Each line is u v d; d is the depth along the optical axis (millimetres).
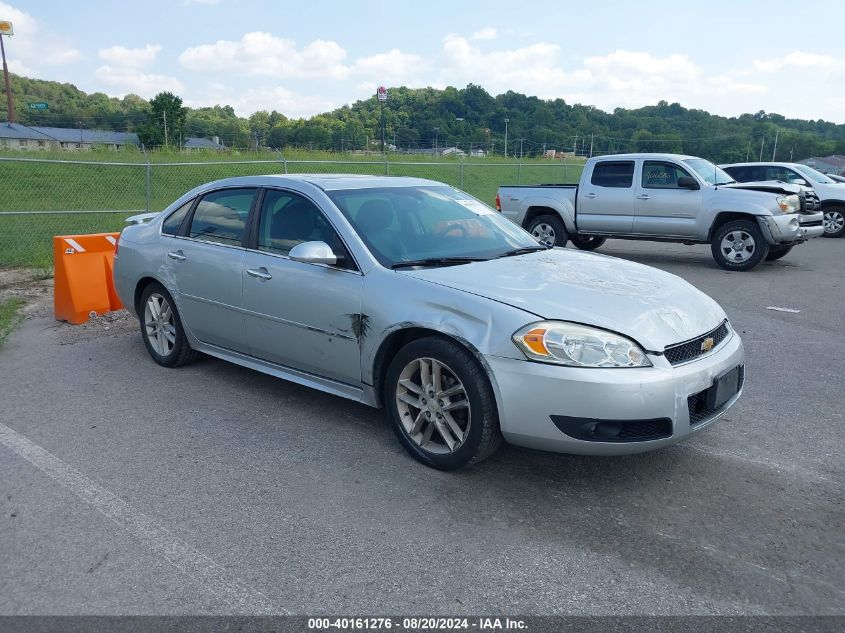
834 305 8266
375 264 4043
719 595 2738
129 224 6289
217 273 4910
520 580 2836
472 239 4590
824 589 2775
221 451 4078
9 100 65375
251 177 5031
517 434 3404
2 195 18578
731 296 8836
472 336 3479
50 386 5238
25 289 9141
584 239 13695
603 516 3334
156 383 5293
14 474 3791
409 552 3033
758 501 3477
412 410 3943
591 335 3318
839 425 4480
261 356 4793
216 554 3025
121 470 3838
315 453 4039
